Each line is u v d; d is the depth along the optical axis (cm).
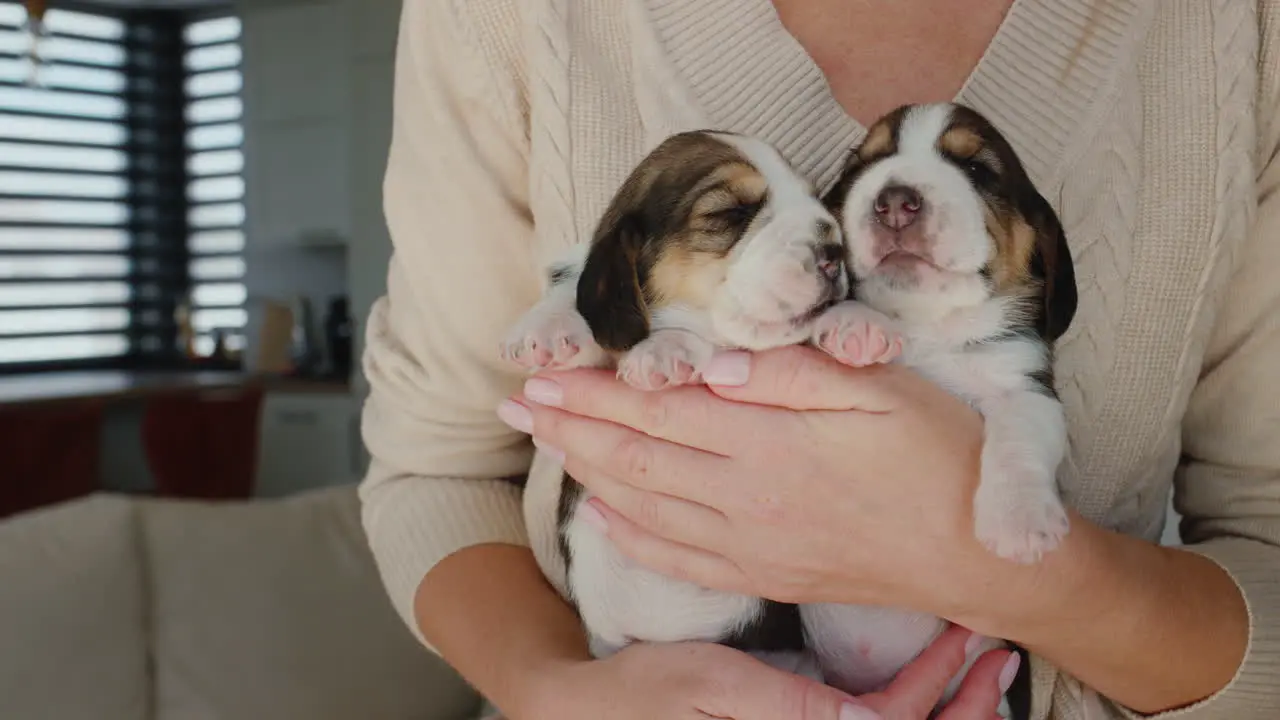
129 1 287
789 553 53
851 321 52
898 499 52
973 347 57
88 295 288
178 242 306
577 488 59
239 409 229
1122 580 53
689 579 55
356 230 246
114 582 110
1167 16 60
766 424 52
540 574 62
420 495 65
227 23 294
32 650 101
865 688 58
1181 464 64
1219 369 60
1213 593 55
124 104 293
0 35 268
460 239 63
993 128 58
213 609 117
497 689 57
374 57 239
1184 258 58
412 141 65
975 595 52
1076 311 58
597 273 56
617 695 52
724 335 55
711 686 51
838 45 62
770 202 56
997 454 52
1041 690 59
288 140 282
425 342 64
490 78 63
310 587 124
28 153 274
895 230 56
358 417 247
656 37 61
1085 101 59
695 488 53
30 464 204
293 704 118
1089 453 59
